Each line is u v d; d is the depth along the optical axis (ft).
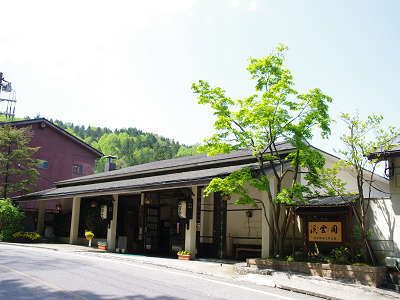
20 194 91.30
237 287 27.20
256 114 35.17
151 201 57.67
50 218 79.77
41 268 32.12
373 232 32.32
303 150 35.83
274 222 36.96
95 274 30.01
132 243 65.21
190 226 46.06
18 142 84.12
